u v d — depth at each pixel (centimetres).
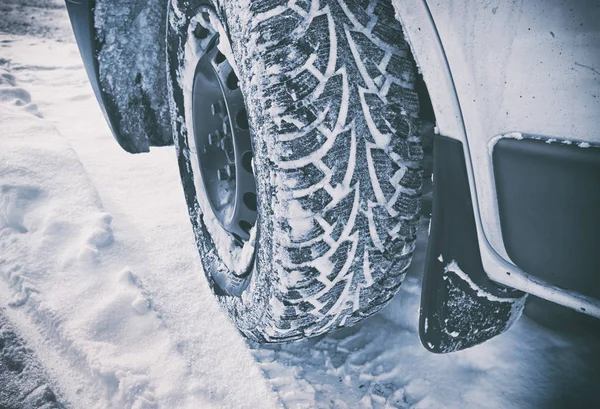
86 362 166
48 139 288
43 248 212
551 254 103
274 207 129
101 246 219
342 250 131
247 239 182
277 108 123
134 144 244
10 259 205
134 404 152
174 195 279
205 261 204
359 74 124
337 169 125
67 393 158
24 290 191
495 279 123
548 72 91
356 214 129
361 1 126
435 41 107
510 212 108
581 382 156
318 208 126
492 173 108
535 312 181
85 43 211
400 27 129
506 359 166
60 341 175
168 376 163
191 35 182
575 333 172
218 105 193
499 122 102
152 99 234
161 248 230
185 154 215
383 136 128
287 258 129
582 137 89
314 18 122
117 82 222
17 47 591
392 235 135
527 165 100
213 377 168
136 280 202
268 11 124
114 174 293
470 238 120
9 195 230
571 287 104
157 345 176
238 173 173
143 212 258
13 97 347
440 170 118
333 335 188
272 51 123
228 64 170
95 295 194
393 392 163
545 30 89
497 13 95
